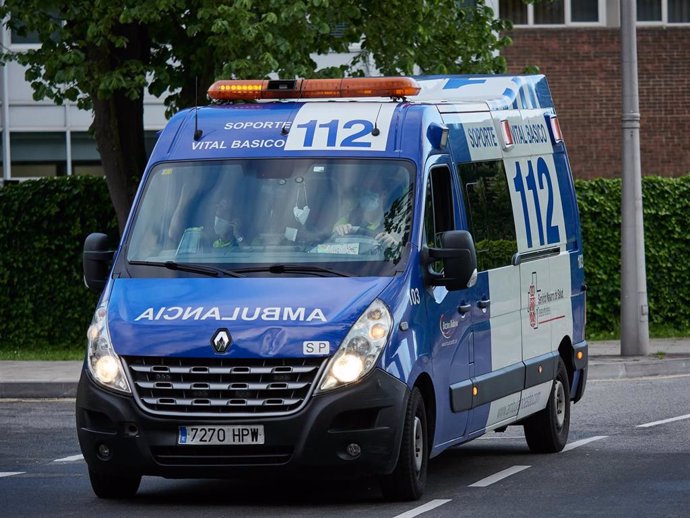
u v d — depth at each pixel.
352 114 20.12
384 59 41.56
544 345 23.84
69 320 43.50
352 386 17.50
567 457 23.50
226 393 17.62
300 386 17.48
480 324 20.88
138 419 17.72
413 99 23.02
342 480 20.97
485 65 43.56
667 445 24.52
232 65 36.22
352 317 17.80
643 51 59.50
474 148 21.55
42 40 39.72
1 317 43.53
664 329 45.66
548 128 25.44
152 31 40.22
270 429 17.47
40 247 43.31
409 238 18.91
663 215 45.44
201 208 19.45
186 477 17.94
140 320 18.05
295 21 37.53
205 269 18.73
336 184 19.36
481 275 20.98
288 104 20.55
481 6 44.34
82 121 58.16
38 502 19.23
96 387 17.98
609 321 45.31
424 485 18.94
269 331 17.64
